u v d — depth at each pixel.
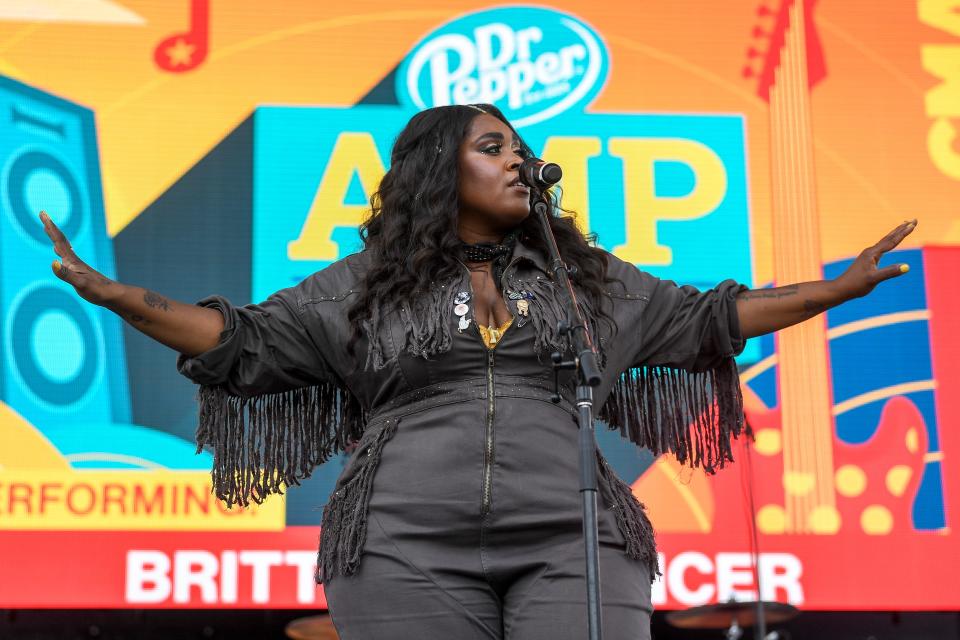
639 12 6.71
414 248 2.58
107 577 5.96
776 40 6.71
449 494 2.37
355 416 2.69
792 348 6.30
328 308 2.58
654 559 2.50
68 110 6.45
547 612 2.30
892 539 6.12
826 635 6.98
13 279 6.21
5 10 6.51
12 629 6.74
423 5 6.71
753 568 6.05
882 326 6.35
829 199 6.54
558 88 6.62
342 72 6.62
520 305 2.51
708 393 2.83
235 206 6.44
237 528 6.05
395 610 2.33
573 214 2.91
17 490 6.01
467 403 2.43
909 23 6.75
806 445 6.21
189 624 6.89
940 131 6.64
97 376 6.16
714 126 6.61
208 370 2.50
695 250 6.46
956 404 6.26
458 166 2.67
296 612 6.94
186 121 6.51
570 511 2.37
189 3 6.63
